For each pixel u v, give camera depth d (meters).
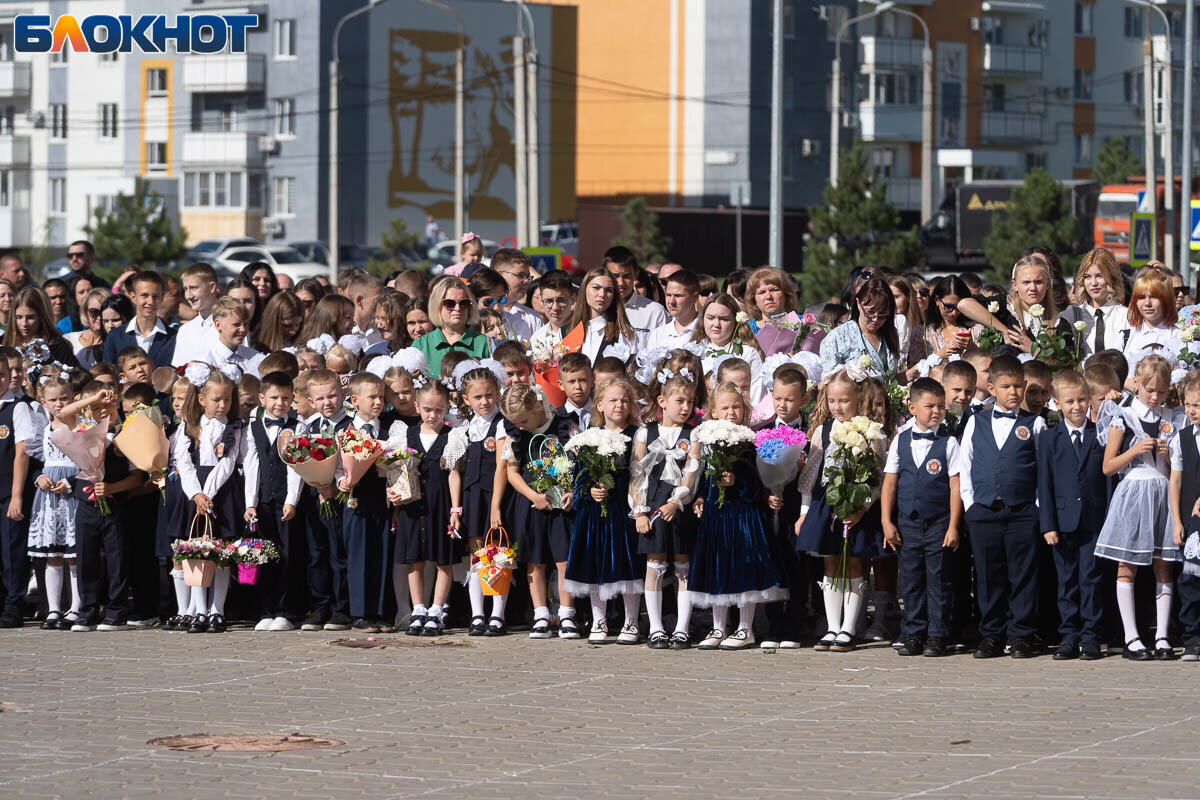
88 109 81.06
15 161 81.38
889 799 7.90
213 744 9.42
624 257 15.30
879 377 13.21
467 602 14.38
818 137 83.44
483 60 82.44
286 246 68.12
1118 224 54.69
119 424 14.44
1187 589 11.96
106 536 14.19
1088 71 90.88
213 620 13.95
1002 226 56.41
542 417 13.43
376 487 13.78
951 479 12.35
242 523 13.94
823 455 12.66
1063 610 12.18
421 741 9.48
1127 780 8.12
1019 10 88.06
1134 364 13.19
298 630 14.02
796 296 14.84
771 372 13.57
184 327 16.25
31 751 9.27
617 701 10.66
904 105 85.25
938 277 14.27
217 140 79.25
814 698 10.69
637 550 12.95
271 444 13.96
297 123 78.94
